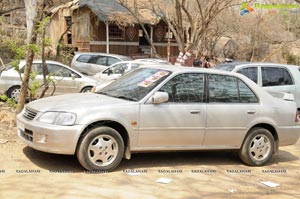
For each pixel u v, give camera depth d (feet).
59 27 103.96
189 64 58.65
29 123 20.65
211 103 22.79
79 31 101.09
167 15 65.10
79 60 68.95
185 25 70.28
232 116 23.09
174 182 20.12
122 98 22.04
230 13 93.71
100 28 100.78
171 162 23.61
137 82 23.06
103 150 20.52
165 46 113.29
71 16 100.12
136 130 21.04
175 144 22.11
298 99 39.65
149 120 21.24
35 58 45.80
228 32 108.27
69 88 46.75
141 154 24.71
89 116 20.10
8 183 18.61
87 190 18.20
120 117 20.63
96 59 68.69
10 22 79.36
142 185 19.34
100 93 23.53
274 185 20.62
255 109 23.79
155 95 21.27
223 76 23.56
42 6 28.78
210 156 25.63
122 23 91.25
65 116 19.95
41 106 21.16
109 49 102.73
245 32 108.06
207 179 21.03
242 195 18.92
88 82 47.50
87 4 93.81
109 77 52.16
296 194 19.48
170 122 21.67
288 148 29.91
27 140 20.95
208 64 73.61
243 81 24.03
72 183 18.97
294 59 111.24
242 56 114.42
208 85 22.95
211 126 22.65
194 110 22.17
